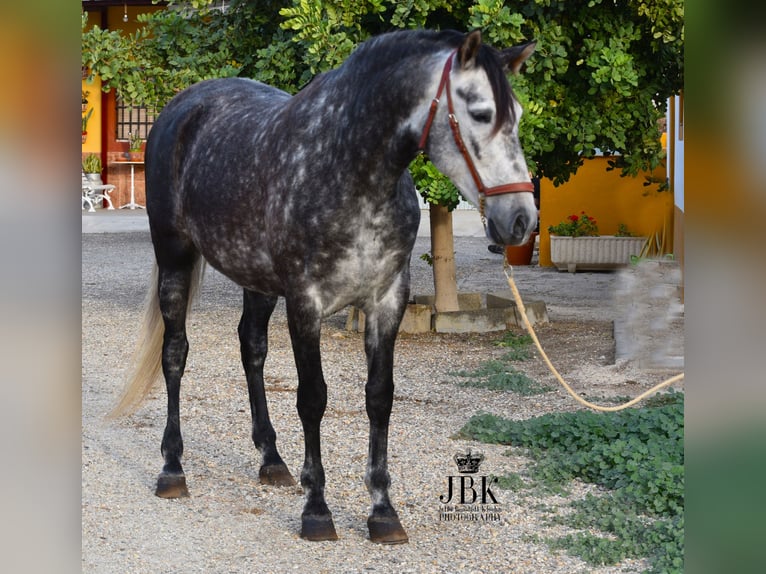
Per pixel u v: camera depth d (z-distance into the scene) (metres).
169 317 5.15
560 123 8.39
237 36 8.95
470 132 3.66
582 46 8.31
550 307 10.59
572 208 14.19
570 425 5.71
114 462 5.45
